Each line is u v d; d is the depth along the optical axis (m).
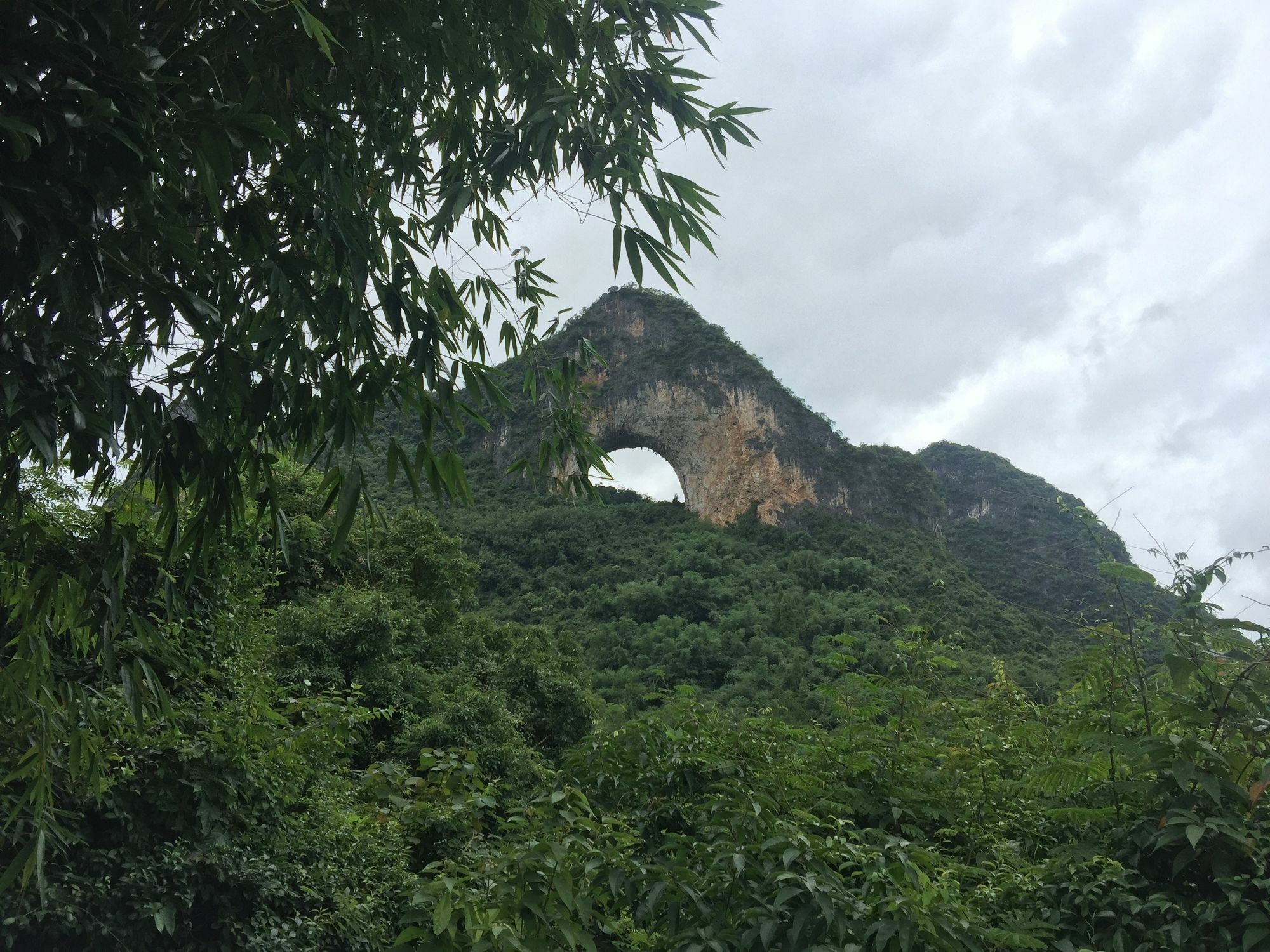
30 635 2.47
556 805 2.63
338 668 13.10
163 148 1.92
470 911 2.07
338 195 2.25
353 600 14.19
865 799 3.71
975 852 3.63
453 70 2.57
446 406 2.52
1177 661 2.90
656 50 2.63
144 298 1.93
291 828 6.29
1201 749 2.73
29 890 4.57
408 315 2.42
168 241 1.92
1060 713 4.20
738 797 2.84
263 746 6.06
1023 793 3.91
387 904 6.37
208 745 5.62
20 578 2.62
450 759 3.59
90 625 2.57
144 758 5.32
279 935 5.62
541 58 2.60
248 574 7.31
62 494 4.35
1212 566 3.00
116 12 1.72
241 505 2.34
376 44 2.37
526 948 2.09
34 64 1.66
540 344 3.36
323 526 15.87
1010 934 2.33
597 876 2.45
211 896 5.50
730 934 2.26
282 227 2.44
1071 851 2.96
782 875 2.21
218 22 2.13
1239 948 2.40
